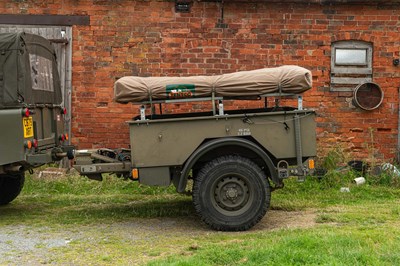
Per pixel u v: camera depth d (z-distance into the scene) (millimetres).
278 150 6734
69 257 5449
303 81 6758
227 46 10180
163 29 10141
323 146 10188
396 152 10289
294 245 5359
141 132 6664
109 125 10141
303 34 10219
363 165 9938
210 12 10141
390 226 6621
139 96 6773
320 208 7926
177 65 10156
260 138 6715
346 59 10211
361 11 10242
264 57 10203
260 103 10133
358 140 10250
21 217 7477
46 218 7414
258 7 10172
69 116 10109
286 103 10156
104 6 10109
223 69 10180
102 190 9430
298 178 6816
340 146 10148
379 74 10273
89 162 7020
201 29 10148
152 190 9367
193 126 6680
